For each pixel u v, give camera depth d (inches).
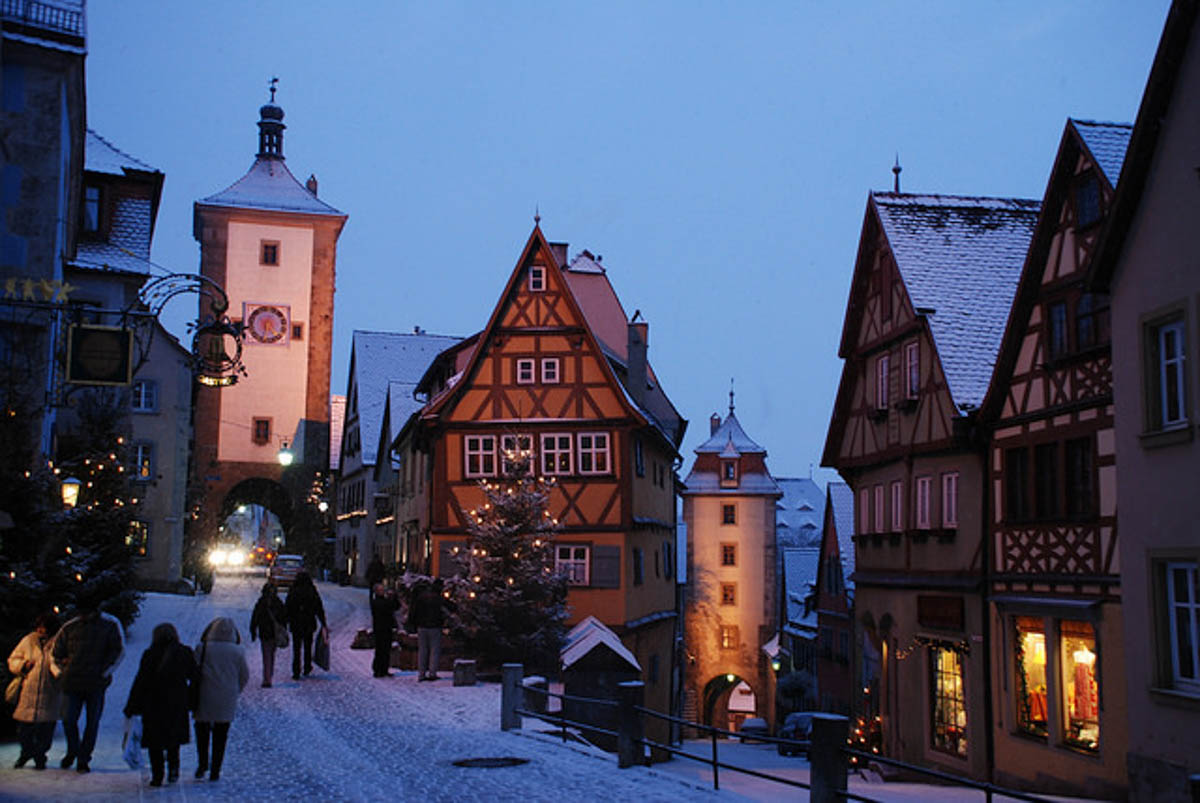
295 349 2448.3
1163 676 597.3
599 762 550.3
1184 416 595.2
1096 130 738.8
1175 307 597.0
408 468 1680.6
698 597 2316.7
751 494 2333.9
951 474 871.1
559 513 1219.9
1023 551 764.0
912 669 920.9
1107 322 696.4
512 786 474.3
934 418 882.8
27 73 954.7
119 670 849.5
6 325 917.8
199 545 1870.1
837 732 406.3
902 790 741.9
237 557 3627.0
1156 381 618.2
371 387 2374.5
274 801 427.5
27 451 769.6
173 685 451.8
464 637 978.1
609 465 1228.5
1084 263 721.6
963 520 844.0
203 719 463.5
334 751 562.6
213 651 471.8
